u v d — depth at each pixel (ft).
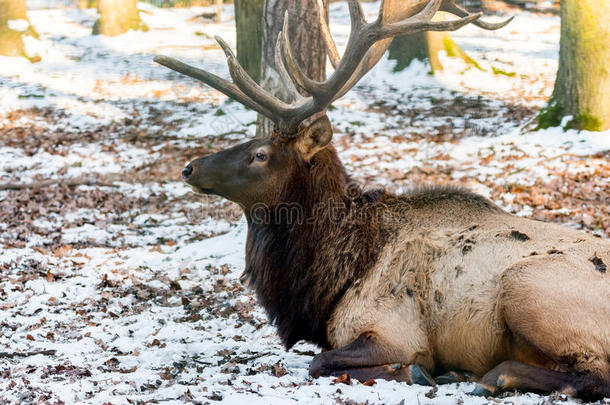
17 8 116.67
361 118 78.54
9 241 45.37
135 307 33.55
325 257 24.21
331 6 158.71
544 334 20.65
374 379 21.54
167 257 41.88
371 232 24.00
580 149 60.44
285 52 24.67
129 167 65.10
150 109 88.12
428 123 76.89
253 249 25.53
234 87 26.02
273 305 25.23
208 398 19.90
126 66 112.27
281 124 25.31
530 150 61.31
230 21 150.00
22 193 56.95
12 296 35.06
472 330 21.95
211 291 35.94
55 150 71.41
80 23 152.46
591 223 44.42
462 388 21.34
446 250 22.81
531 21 140.97
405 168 59.72
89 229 48.67
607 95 63.00
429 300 22.53
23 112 88.33
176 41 128.98
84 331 30.17
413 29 24.61
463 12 29.55
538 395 20.06
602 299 20.53
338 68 24.81
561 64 65.05
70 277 38.52
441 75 96.32
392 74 97.71
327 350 24.80
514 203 49.06
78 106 90.38
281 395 19.86
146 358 26.13
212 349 27.35
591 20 62.49
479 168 58.34
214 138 73.97
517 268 21.35
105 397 19.88
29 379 22.97
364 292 23.39
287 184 24.77
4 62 112.27
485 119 78.23
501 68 101.30
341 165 25.40
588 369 20.13
